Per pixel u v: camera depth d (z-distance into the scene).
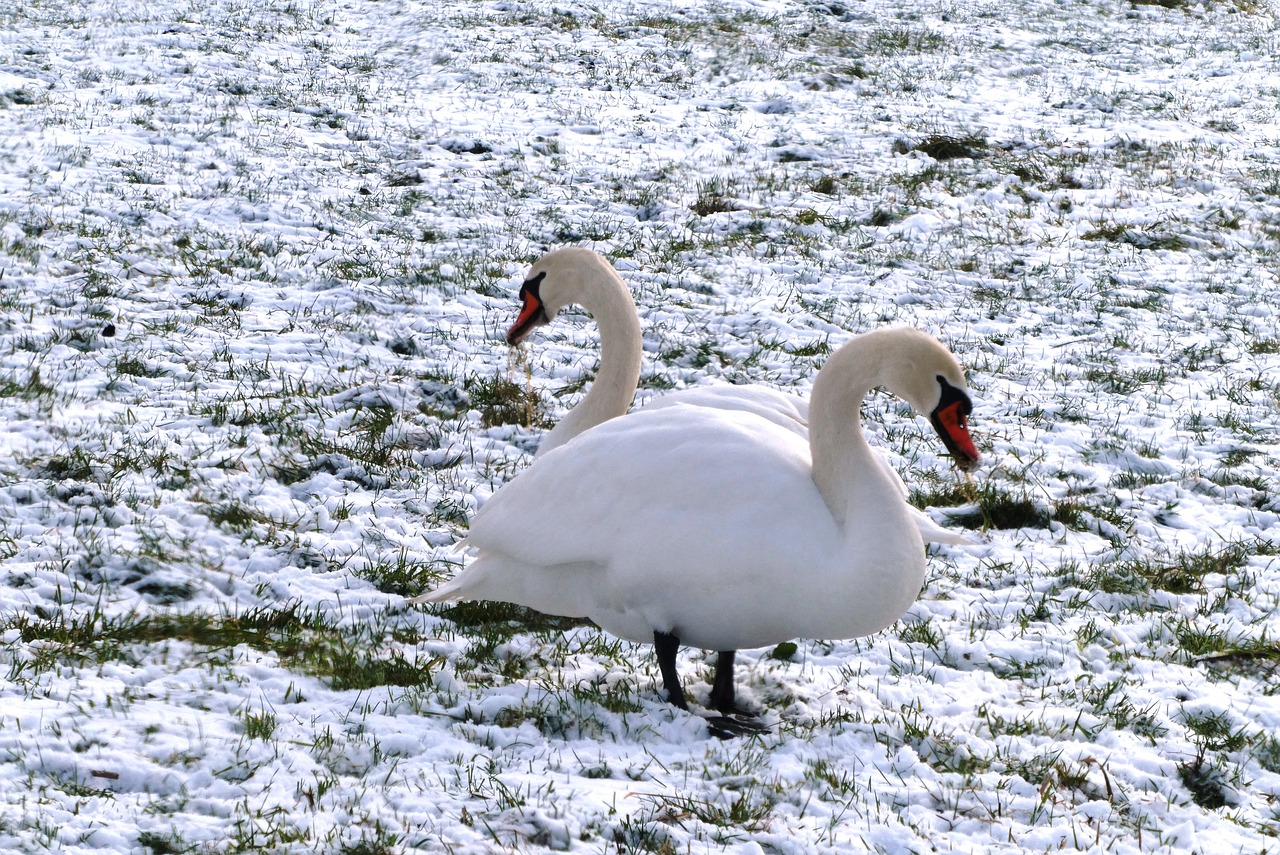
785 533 6.92
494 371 14.80
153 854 5.70
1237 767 7.27
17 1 36.81
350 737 6.89
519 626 9.02
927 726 7.52
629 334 9.77
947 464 12.98
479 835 5.98
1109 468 13.22
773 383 15.35
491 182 24.28
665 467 7.18
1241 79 38.81
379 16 39.34
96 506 10.20
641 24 40.72
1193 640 9.08
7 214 18.89
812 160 27.83
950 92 35.34
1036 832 6.37
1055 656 8.77
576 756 6.83
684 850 5.98
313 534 10.22
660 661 7.46
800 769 6.80
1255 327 18.89
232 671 7.73
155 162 23.08
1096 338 18.12
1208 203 26.03
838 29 41.78
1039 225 24.27
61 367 13.53
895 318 18.55
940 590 9.96
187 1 38.62
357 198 22.36
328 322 15.95
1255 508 12.26
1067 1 49.03
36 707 6.92
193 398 13.04
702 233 22.11
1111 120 33.12
